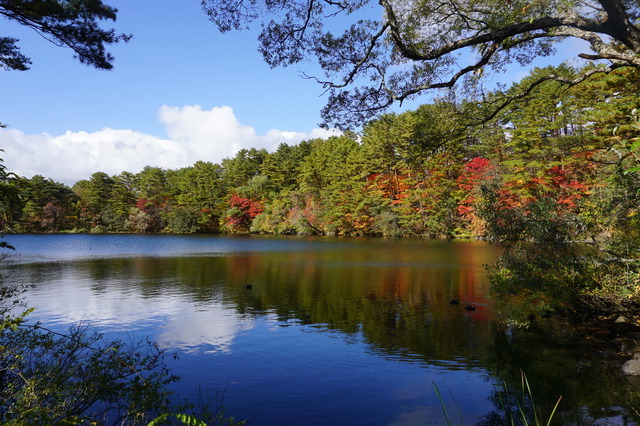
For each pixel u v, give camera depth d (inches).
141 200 3240.7
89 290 608.1
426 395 232.4
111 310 468.1
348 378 259.4
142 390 151.4
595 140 880.9
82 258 1115.9
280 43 275.6
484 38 224.1
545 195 379.2
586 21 189.2
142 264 967.6
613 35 184.2
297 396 231.9
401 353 309.9
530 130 1416.1
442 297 537.3
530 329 373.1
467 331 370.0
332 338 352.2
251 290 605.0
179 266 922.7
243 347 326.3
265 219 2731.3
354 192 2246.6
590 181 1067.9
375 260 1016.2
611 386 235.8
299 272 806.5
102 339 343.6
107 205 3223.4
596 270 335.9
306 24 267.6
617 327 340.2
